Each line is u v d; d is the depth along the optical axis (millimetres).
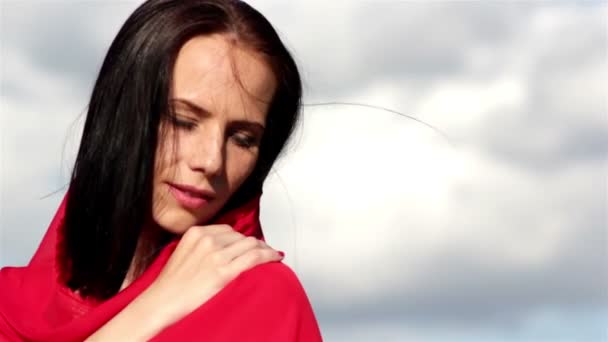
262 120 2941
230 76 2865
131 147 2920
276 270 2949
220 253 2941
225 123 2875
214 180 2908
